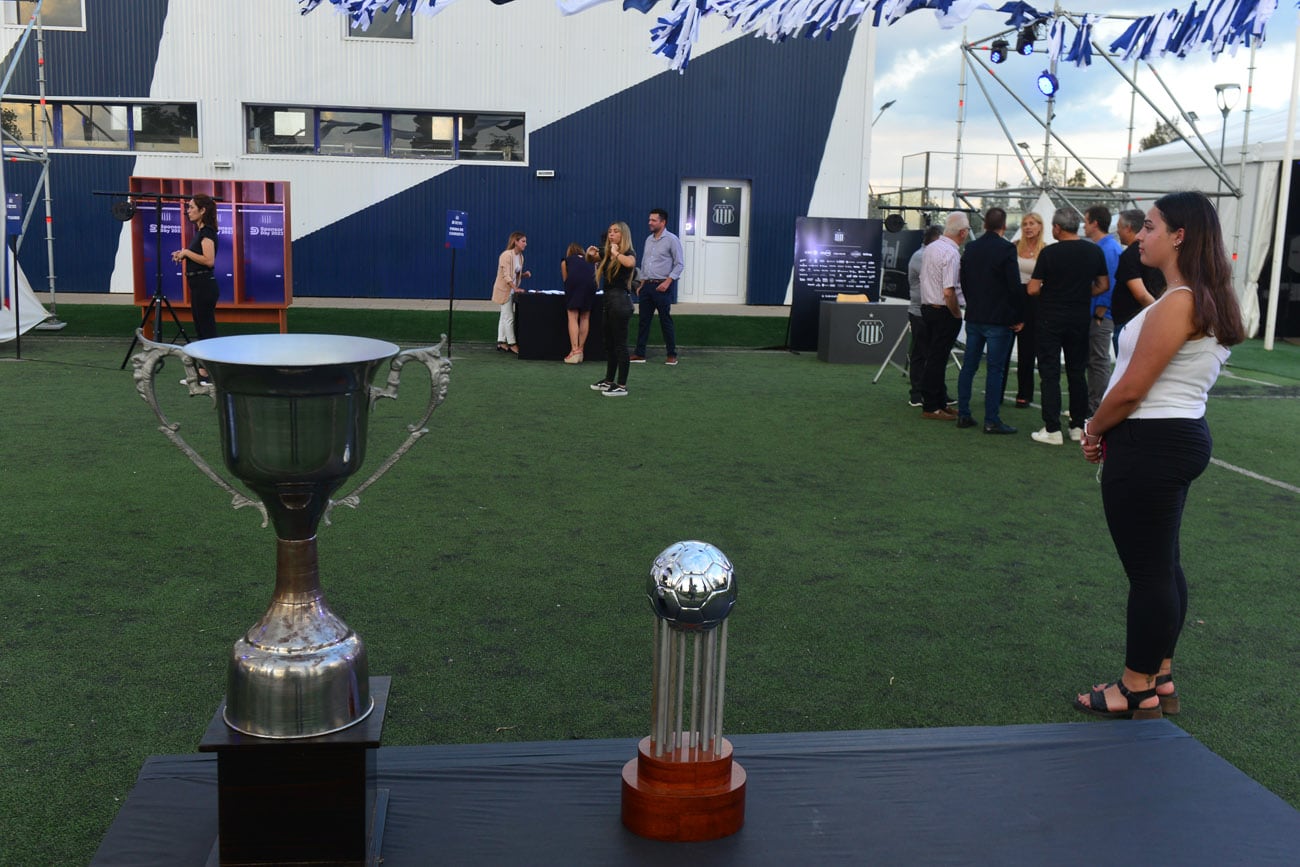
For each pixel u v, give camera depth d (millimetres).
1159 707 2881
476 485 5348
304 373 1614
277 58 14531
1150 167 14242
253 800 1721
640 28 14805
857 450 6500
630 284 8359
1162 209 2656
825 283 11719
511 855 1833
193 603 3572
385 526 4562
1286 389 9586
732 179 15250
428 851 1841
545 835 1896
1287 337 14109
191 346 1695
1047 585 4020
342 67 14609
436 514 4777
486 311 13102
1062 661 3287
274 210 10703
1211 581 4113
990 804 2027
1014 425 7512
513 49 14734
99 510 4672
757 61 14945
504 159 15109
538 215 15109
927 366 7625
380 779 2102
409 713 2814
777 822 1948
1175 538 2805
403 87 14719
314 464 1673
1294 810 2035
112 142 14680
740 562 4219
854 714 2877
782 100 15062
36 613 3439
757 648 3334
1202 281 2613
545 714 2830
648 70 14898
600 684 3029
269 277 10812
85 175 14500
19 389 7820
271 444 1642
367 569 3990
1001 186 13312
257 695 1709
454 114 14953
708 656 1869
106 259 14641
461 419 7172
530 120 14891
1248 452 6770
